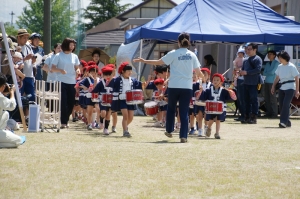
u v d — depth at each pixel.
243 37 20.12
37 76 17.25
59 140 12.26
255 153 11.00
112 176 8.48
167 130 12.88
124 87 13.51
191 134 14.77
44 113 14.09
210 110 13.38
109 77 14.09
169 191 7.64
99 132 14.47
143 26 20.06
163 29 20.02
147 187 7.83
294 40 20.41
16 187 7.64
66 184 7.90
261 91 22.44
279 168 9.45
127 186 7.87
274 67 21.23
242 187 7.98
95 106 15.13
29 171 8.66
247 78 18.58
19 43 15.05
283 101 17.14
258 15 21.30
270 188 7.96
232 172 8.99
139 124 17.39
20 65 14.24
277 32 20.39
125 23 41.94
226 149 11.47
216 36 19.97
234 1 21.64
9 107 11.00
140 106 21.67
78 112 17.88
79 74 17.12
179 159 10.04
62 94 15.02
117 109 13.55
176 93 12.45
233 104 25.47
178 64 12.38
